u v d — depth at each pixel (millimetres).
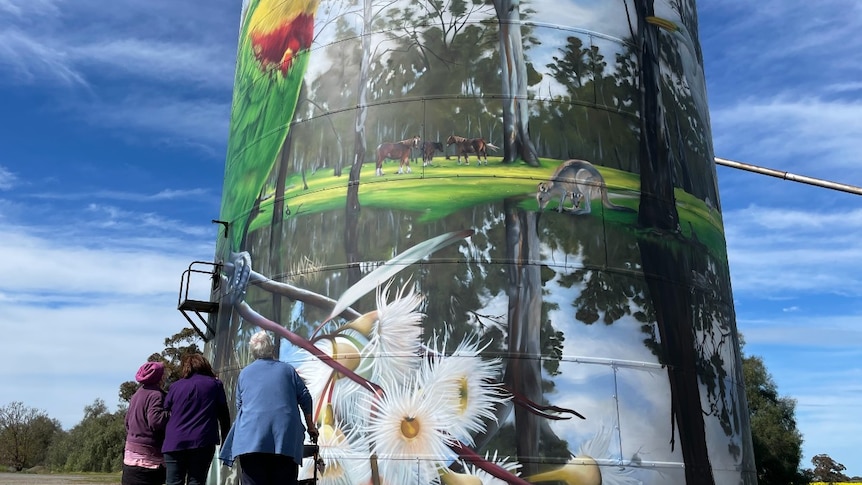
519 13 13477
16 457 125938
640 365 12133
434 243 12172
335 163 13352
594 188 12828
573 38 13617
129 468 9242
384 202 12648
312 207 13312
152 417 9211
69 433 137125
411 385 11516
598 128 13234
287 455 7930
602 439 11438
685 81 15180
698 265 13727
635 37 14367
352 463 11430
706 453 12445
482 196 12383
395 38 13625
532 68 13203
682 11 15773
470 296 11836
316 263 12891
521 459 11070
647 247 12977
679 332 12812
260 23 15930
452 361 11523
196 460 8938
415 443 11258
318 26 14594
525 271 12008
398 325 11852
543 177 12594
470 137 12719
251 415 8008
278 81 14930
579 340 11844
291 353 12625
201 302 15492
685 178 14258
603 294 12250
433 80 13148
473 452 11102
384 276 12195
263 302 13492
